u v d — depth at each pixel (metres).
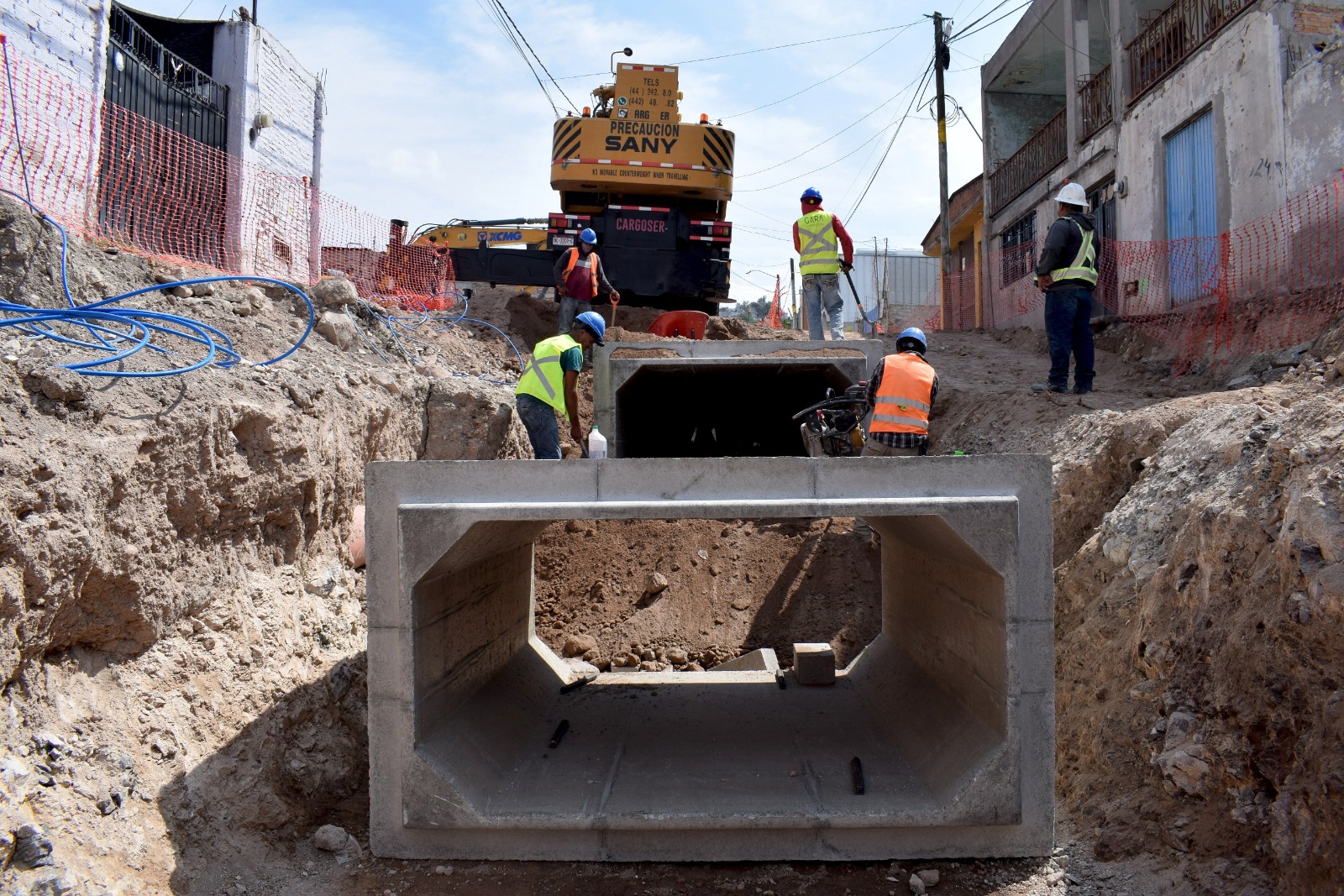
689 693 6.28
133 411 4.56
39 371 4.31
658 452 13.09
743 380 10.98
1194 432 5.62
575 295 11.71
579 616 7.84
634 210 14.08
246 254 10.58
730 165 14.36
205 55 11.37
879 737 5.36
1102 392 8.94
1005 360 13.14
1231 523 4.27
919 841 4.24
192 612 4.57
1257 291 9.59
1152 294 12.34
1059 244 8.75
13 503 3.58
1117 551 5.41
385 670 4.18
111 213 8.37
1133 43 13.45
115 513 4.11
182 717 4.19
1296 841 3.36
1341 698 3.35
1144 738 4.32
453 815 4.13
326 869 4.10
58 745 3.55
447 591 4.63
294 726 4.77
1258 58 10.03
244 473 5.04
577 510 4.12
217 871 3.81
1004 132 20.56
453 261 14.02
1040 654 4.09
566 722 5.50
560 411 7.18
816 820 4.16
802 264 10.65
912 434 6.31
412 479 4.18
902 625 6.08
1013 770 4.05
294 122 12.84
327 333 7.86
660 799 4.41
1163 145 12.41
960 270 26.81
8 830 3.10
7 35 6.82
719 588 8.09
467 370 10.12
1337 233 8.34
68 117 7.46
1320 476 3.77
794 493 4.15
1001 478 4.12
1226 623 4.10
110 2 8.55
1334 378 6.09
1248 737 3.74
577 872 4.20
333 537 6.20
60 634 3.84
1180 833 3.87
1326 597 3.46
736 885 4.09
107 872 3.38
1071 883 3.96
